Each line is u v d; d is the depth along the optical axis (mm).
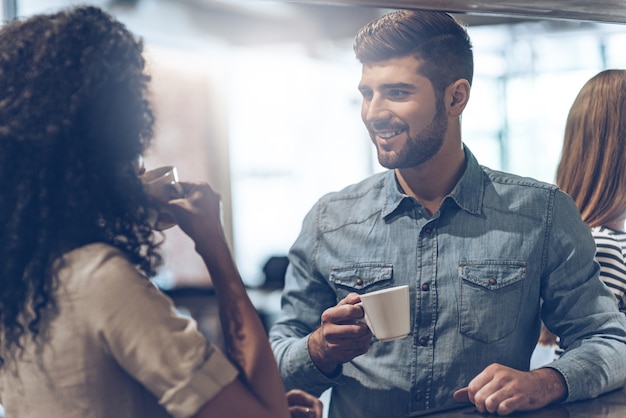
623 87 1476
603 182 1485
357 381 1408
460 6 1203
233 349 941
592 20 1299
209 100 5926
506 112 5727
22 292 863
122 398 880
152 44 5348
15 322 868
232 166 6094
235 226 6121
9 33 896
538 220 1400
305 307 1482
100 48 888
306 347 1320
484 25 5238
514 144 5738
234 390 881
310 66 6098
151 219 980
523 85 5613
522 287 1384
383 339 1146
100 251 866
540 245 1395
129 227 917
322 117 6398
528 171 5766
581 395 1217
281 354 1357
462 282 1385
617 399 1247
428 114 1318
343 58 5938
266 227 6285
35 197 857
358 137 6453
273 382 939
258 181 6242
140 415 900
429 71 1305
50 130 850
